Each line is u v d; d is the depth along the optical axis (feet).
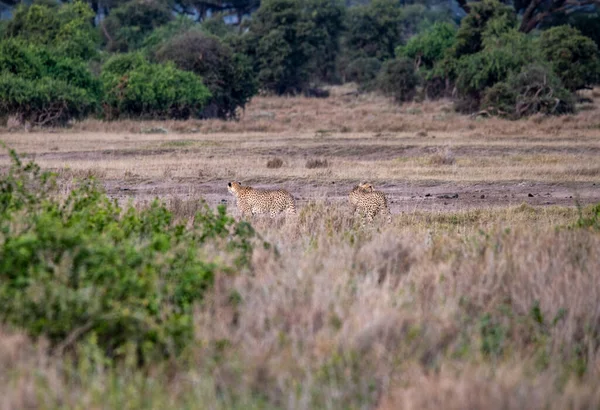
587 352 27.63
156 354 25.04
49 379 22.93
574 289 31.07
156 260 29.76
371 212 55.42
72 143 126.00
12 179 39.40
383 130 158.92
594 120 160.56
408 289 30.12
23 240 28.02
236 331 26.73
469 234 43.60
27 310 25.61
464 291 30.99
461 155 111.55
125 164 96.99
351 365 24.64
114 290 26.73
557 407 23.16
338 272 32.04
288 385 23.84
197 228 37.65
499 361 25.79
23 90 162.50
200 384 23.53
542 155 108.37
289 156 112.37
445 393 22.88
